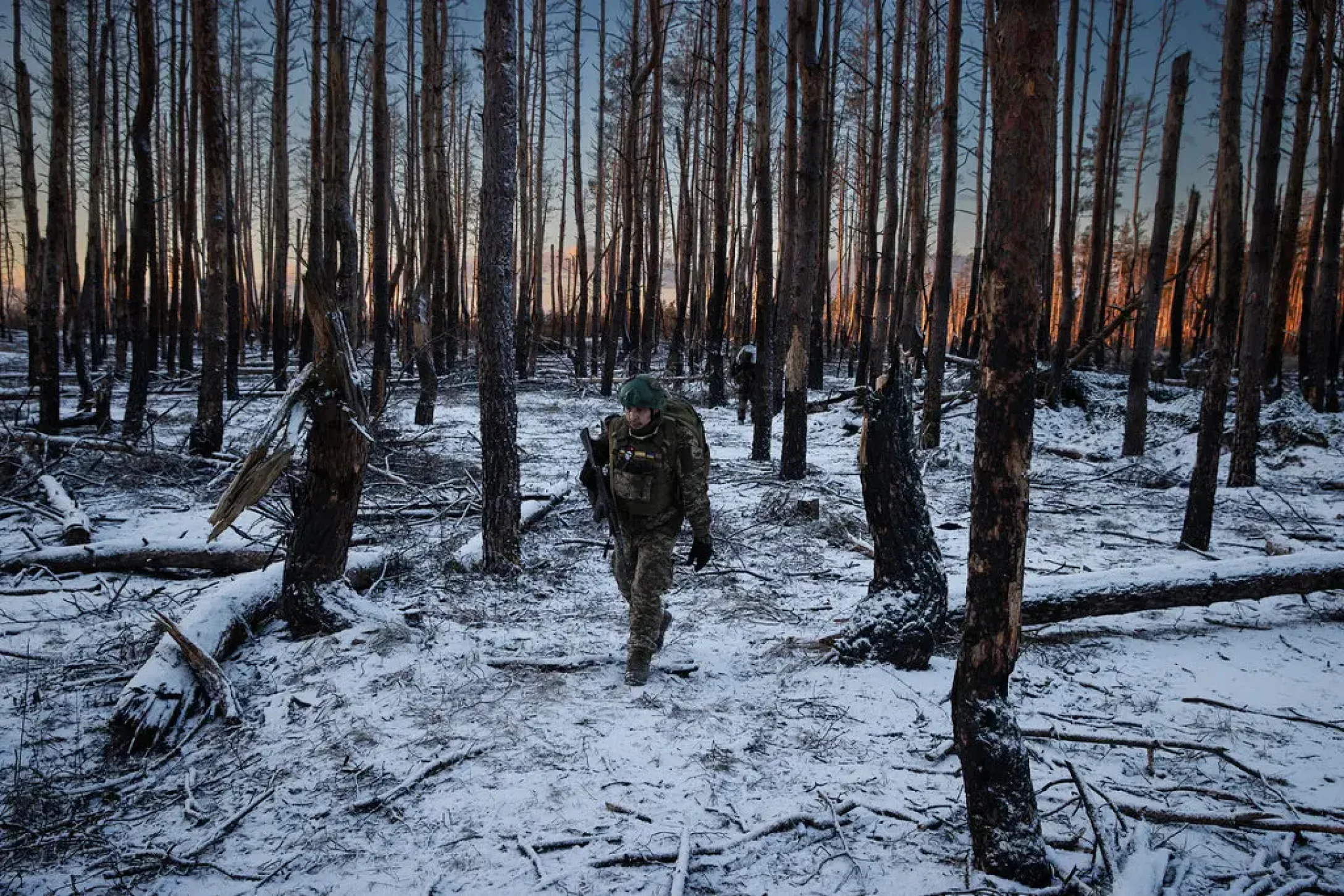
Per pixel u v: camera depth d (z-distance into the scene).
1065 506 8.70
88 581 5.43
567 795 2.87
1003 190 2.12
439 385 20.36
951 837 2.62
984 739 2.36
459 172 34.16
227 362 16.50
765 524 7.36
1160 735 3.39
